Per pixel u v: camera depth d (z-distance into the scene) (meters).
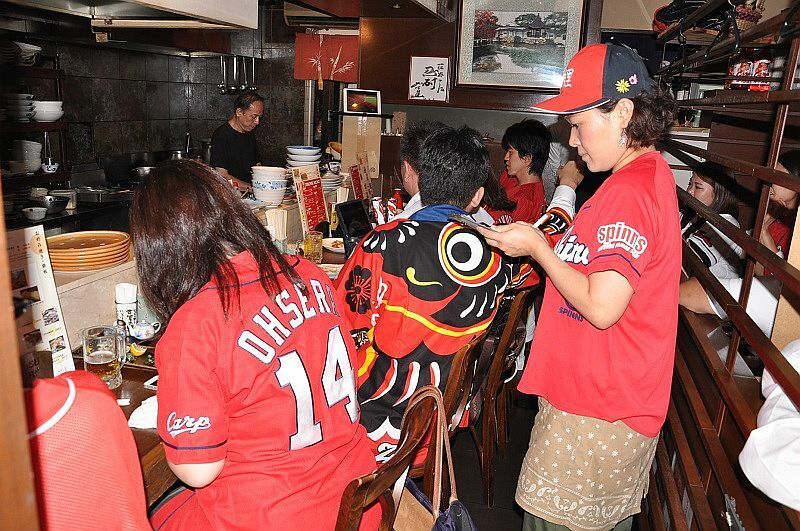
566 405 1.51
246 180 5.03
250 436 1.12
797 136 2.68
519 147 3.24
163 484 1.27
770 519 1.06
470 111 4.75
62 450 0.75
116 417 0.83
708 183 2.46
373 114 3.93
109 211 4.63
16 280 1.35
